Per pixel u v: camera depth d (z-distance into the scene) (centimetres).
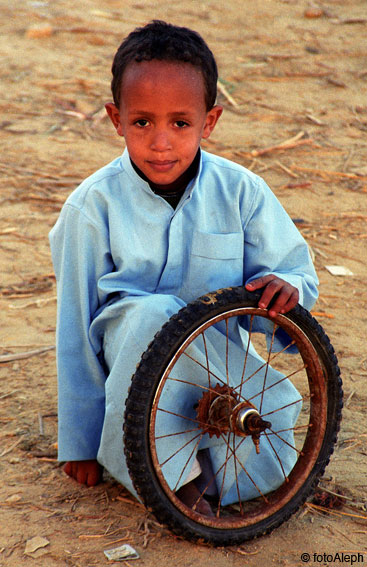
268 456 266
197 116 229
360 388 339
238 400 241
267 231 258
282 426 271
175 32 227
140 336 239
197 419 245
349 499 265
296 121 713
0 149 634
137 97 222
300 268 270
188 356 238
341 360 364
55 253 261
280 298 238
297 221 525
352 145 662
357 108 747
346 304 422
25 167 602
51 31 928
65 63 844
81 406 261
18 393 331
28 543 238
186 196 247
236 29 975
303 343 247
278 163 620
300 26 985
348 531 250
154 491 227
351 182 591
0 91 763
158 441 245
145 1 1083
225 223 255
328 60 870
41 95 758
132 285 254
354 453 292
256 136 675
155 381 223
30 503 259
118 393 243
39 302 419
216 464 259
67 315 259
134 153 232
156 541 242
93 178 251
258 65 851
